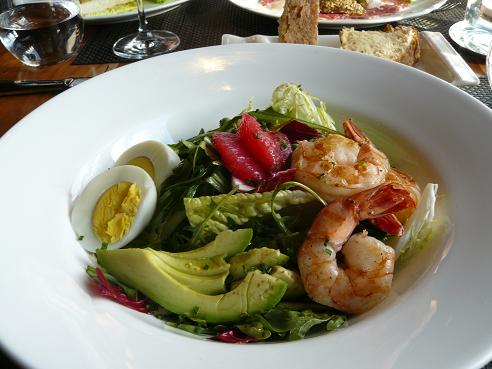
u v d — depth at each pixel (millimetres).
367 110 300
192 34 452
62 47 393
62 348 161
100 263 214
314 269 214
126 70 310
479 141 249
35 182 238
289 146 274
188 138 313
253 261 224
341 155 254
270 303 205
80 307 183
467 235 210
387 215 235
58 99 281
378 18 453
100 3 472
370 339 174
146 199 258
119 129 290
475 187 233
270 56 323
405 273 217
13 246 202
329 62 316
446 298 183
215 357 170
